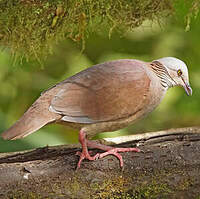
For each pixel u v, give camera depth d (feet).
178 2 28.94
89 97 23.63
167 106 40.45
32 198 23.39
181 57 42.19
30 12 26.03
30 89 40.47
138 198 23.84
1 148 34.27
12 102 40.32
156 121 41.19
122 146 26.63
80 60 39.91
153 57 42.01
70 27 27.45
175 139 26.58
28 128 22.91
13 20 26.13
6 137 22.79
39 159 26.02
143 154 24.54
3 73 39.45
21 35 26.86
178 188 23.76
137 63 24.91
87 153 24.21
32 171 23.81
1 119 37.50
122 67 24.30
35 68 39.65
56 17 26.48
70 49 40.73
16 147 34.65
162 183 23.90
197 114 40.86
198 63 41.96
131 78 23.88
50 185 23.68
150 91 24.26
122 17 27.96
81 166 24.09
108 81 23.73
